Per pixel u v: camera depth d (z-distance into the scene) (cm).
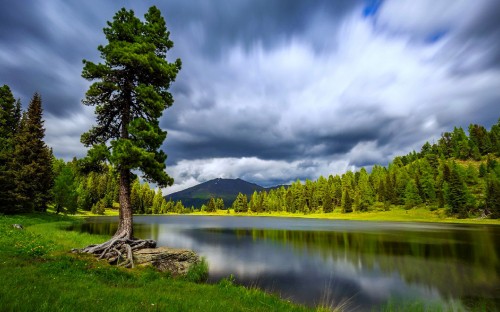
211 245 3188
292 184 18638
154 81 2027
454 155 18238
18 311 546
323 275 1822
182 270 1702
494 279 1733
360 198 13725
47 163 5259
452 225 7156
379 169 19225
